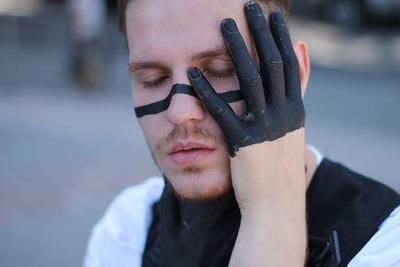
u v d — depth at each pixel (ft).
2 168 13.82
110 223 4.69
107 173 13.65
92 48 25.76
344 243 3.16
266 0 3.31
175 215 3.83
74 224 10.87
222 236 3.55
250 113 3.05
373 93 24.61
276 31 3.22
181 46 3.09
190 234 3.62
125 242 4.47
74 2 25.38
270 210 3.08
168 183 3.70
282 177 3.10
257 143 3.02
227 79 3.15
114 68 29.60
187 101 3.06
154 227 4.41
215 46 3.07
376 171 13.23
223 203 3.51
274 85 3.07
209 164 3.18
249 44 3.17
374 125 18.69
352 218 3.23
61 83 26.91
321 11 41.24
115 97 24.64
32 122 19.12
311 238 3.30
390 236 3.00
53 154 15.21
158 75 3.30
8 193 12.19
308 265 3.25
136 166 14.26
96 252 4.68
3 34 29.96
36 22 31.14
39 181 13.04
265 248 3.02
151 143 3.44
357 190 3.36
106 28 27.96
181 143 3.17
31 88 25.73
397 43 36.09
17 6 38.06
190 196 3.24
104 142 16.65
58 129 18.17
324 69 29.68
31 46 31.12
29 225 10.75
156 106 3.31
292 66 3.18
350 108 21.47
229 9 3.09
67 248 9.96
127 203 4.68
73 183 12.92
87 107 22.25
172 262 3.72
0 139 16.51
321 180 3.51
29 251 9.77
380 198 3.26
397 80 27.66
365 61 31.81
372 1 38.22
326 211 3.36
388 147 15.65
